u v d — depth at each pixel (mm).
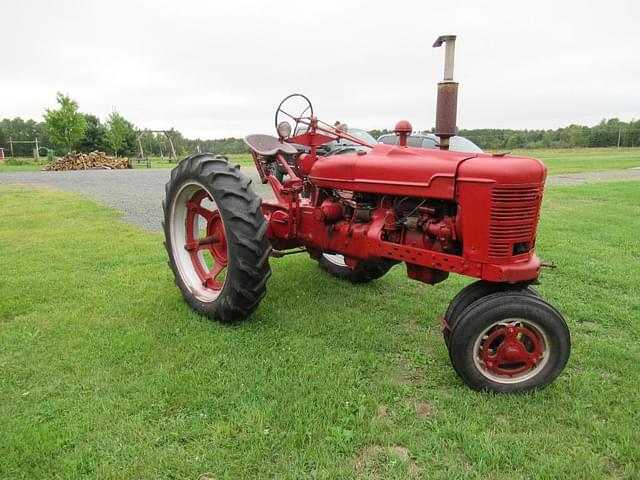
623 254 5383
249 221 3229
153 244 5836
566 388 2625
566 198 10180
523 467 2004
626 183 13477
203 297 3627
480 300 2525
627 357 2965
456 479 1924
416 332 3361
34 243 5852
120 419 2291
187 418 2309
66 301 3848
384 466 2014
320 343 3131
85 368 2760
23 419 2285
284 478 1920
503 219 2469
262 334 3258
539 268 2578
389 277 4629
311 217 3520
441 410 2414
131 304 3777
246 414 2322
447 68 2818
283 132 3730
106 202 9953
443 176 2623
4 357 2898
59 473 1956
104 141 44406
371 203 3191
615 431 2211
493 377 2566
